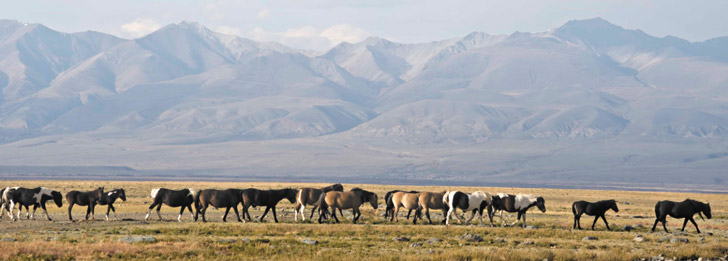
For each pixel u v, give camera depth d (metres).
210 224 56.38
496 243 48.56
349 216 69.94
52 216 65.00
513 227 59.28
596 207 59.22
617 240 51.53
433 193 61.94
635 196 150.25
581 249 46.72
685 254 44.09
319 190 62.38
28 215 61.06
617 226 62.69
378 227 56.19
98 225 55.56
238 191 60.88
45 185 156.62
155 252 40.66
